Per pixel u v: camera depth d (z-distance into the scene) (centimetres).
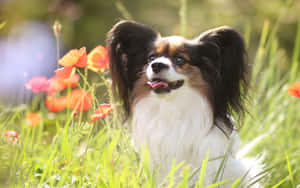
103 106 335
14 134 349
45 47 1171
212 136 343
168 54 348
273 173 409
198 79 346
